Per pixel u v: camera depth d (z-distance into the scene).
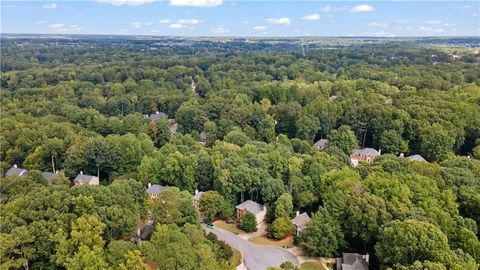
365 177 103.94
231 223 106.75
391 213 85.75
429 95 187.62
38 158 139.00
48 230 72.81
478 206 90.38
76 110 190.38
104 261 68.31
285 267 72.81
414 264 67.44
